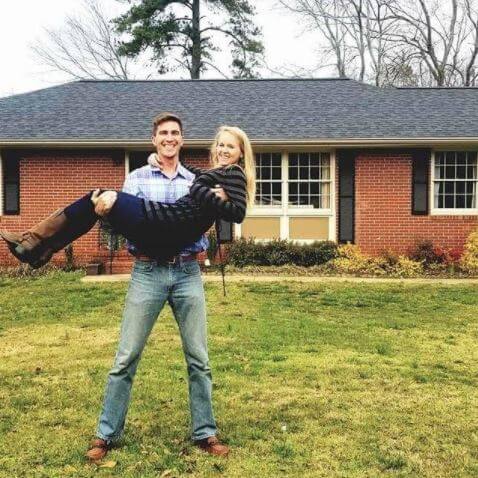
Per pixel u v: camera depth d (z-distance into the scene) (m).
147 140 13.51
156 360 6.00
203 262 13.44
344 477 3.49
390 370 5.75
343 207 14.00
